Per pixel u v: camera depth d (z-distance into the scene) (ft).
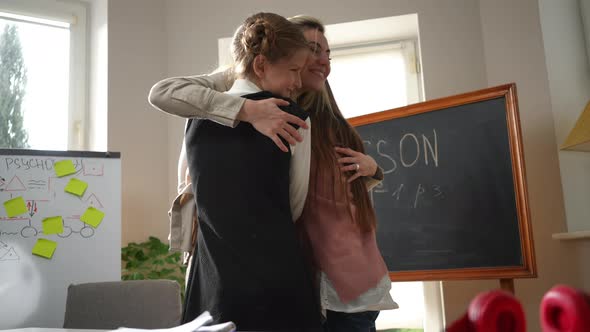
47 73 10.78
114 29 10.74
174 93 3.99
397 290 11.02
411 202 9.09
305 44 4.13
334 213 4.41
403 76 11.34
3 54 10.45
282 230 3.71
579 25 9.31
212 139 3.88
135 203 10.42
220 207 3.68
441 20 10.27
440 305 10.16
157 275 10.01
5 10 10.39
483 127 8.63
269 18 4.16
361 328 4.58
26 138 10.45
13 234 8.02
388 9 10.49
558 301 1.24
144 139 10.75
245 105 3.77
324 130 4.75
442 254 8.67
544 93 9.11
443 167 8.89
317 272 4.30
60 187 8.38
